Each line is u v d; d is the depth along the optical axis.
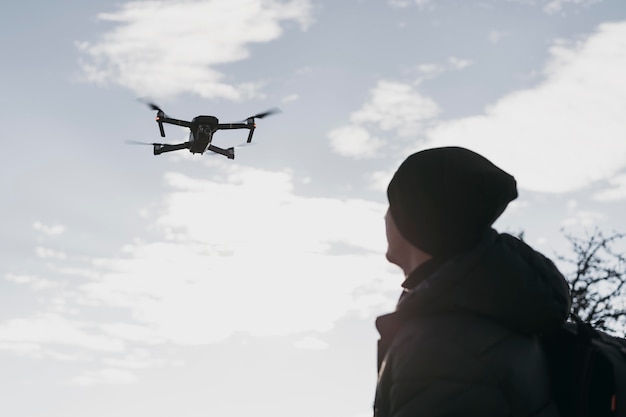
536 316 1.53
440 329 1.50
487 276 1.53
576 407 1.56
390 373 1.54
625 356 1.65
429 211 1.60
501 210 1.61
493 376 1.46
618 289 10.43
